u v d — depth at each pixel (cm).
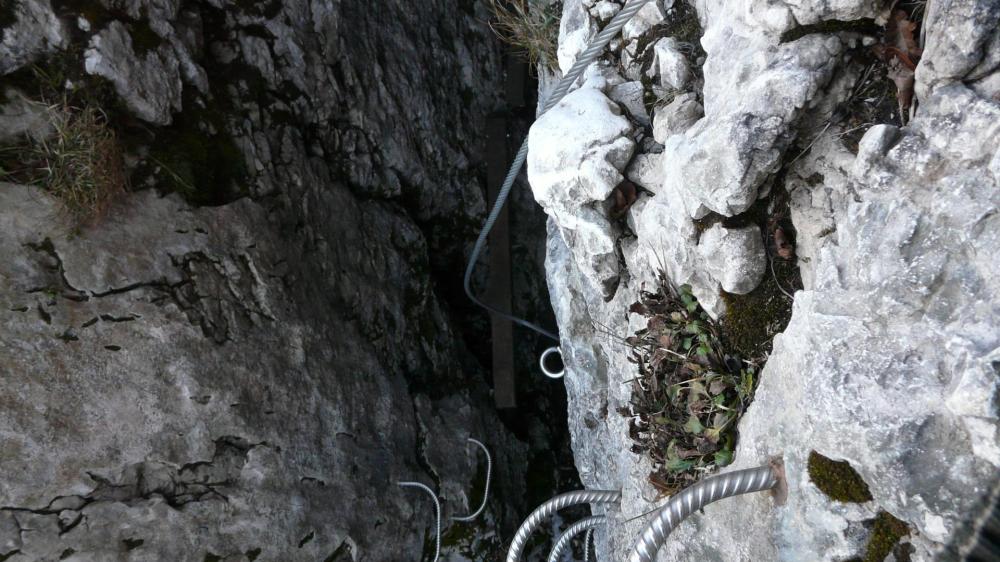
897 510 124
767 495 156
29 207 226
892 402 121
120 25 255
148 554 241
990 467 110
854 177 140
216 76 303
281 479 278
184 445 250
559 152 218
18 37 230
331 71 362
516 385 434
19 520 216
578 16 266
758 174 157
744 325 175
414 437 351
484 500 367
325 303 321
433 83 440
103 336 235
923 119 129
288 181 320
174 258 258
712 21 194
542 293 469
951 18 123
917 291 121
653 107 221
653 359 200
